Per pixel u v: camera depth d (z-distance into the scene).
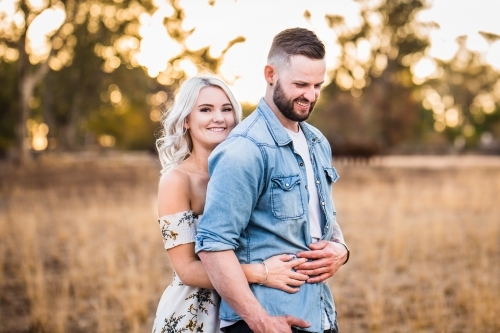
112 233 8.31
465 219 9.19
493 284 5.34
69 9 21.98
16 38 22.66
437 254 6.73
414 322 4.36
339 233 2.40
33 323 4.48
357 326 4.44
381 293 5.14
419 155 38.50
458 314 4.64
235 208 2.02
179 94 2.42
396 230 7.61
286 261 2.11
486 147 40.81
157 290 5.41
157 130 2.62
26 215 10.13
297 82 2.09
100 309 4.87
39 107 39.31
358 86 36.06
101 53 23.47
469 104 51.91
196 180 2.36
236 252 2.13
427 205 11.28
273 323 2.00
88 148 49.34
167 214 2.28
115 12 22.73
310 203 2.24
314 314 2.15
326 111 35.22
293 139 2.25
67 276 5.93
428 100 53.88
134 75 24.50
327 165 2.34
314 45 2.10
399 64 34.81
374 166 24.53
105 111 30.27
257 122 2.17
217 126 2.39
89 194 14.32
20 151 24.17
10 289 5.53
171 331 2.27
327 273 2.18
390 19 32.41
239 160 2.04
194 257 2.25
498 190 13.48
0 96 27.61
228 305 2.16
